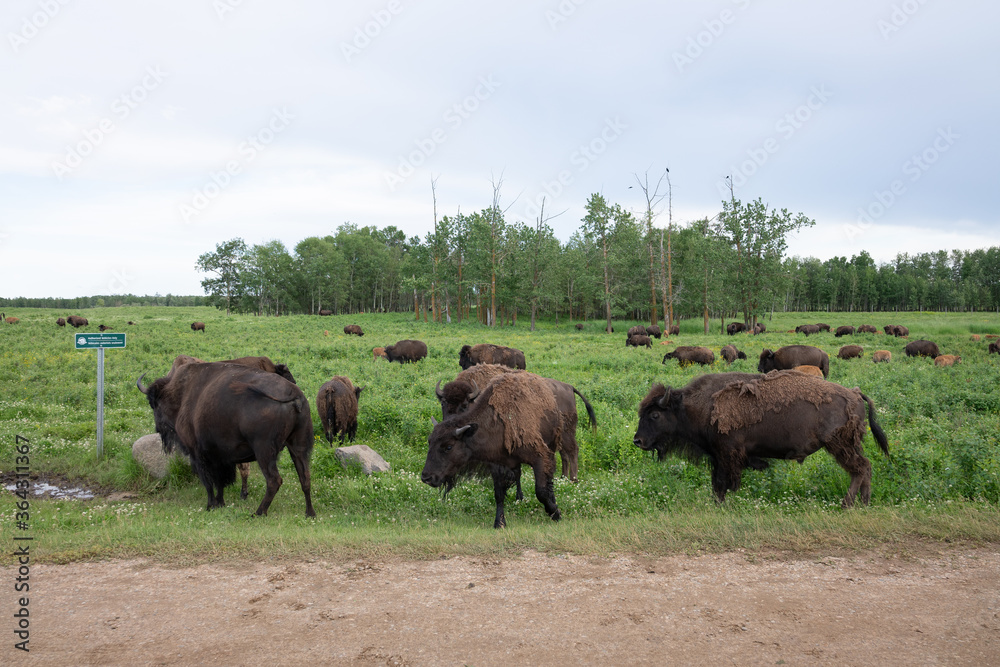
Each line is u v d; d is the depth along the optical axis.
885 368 19.38
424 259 68.44
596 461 9.24
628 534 5.57
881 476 7.23
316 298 99.75
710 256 51.22
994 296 112.56
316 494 8.26
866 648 3.56
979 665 3.36
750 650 3.55
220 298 102.38
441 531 6.31
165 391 7.95
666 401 7.29
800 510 6.46
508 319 73.69
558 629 3.82
